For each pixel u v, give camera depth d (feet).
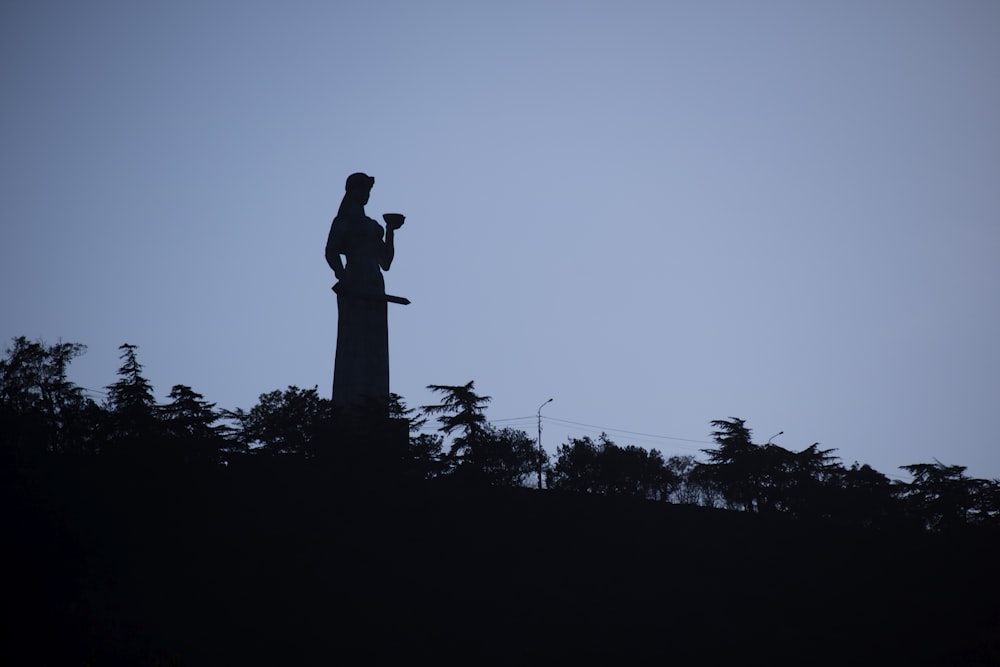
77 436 288.92
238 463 281.74
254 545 246.88
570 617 242.37
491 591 248.73
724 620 252.83
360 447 282.77
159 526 249.14
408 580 245.45
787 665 233.14
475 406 292.40
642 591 260.42
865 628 255.09
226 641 210.79
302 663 207.51
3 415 280.51
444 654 219.82
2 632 190.39
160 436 273.13
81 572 213.05
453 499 278.26
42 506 212.84
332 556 248.32
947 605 270.05
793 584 276.00
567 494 303.27
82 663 186.91
